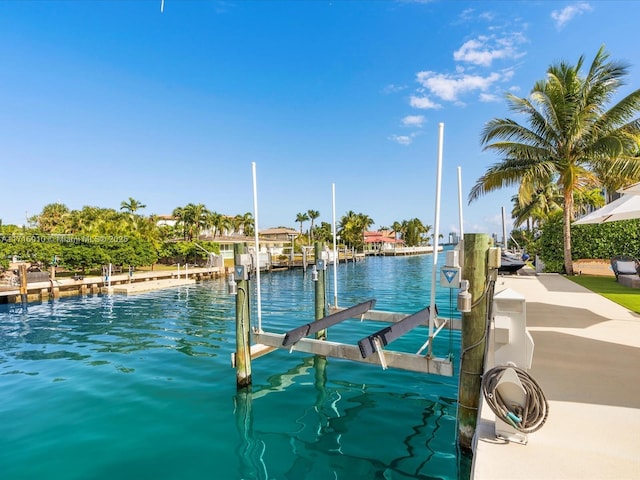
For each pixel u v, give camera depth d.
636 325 6.52
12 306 18.64
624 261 13.90
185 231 61.25
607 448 2.74
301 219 87.75
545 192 33.97
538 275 17.44
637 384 3.91
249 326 6.64
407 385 6.47
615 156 14.71
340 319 8.30
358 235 77.62
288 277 35.09
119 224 44.75
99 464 4.23
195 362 8.18
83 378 7.29
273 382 6.70
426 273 33.97
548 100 15.52
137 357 8.75
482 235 4.18
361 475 3.90
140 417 5.42
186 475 3.99
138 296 21.77
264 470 4.04
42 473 4.08
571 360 4.66
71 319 14.67
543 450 2.75
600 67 15.55
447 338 9.27
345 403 5.76
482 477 2.46
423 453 4.31
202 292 23.59
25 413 5.64
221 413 5.49
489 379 3.11
